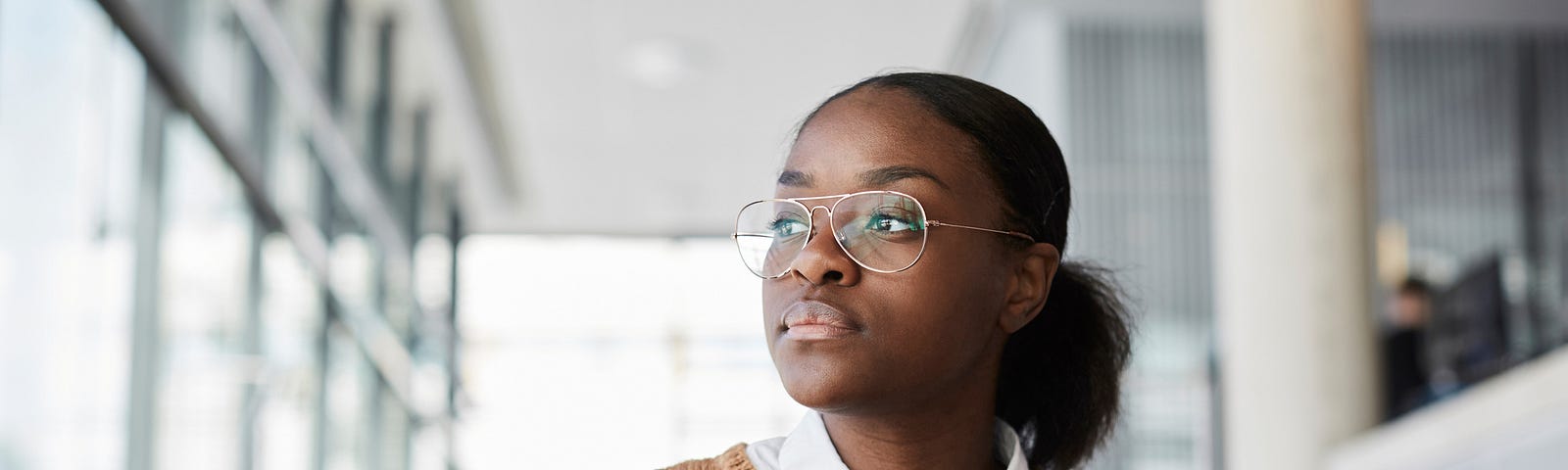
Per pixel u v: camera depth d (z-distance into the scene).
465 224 10.77
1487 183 7.27
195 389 3.67
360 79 5.45
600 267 12.91
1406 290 4.56
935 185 0.89
